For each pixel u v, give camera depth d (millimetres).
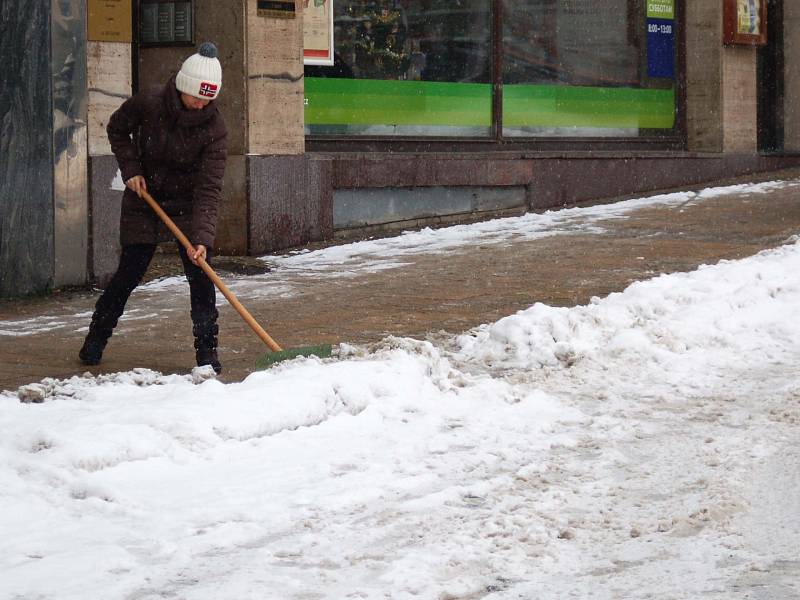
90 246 19734
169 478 8508
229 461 8938
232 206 22672
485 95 29031
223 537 7258
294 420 9930
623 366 12250
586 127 31312
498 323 13336
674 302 14805
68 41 19172
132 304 17656
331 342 14023
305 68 25375
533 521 7500
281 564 6820
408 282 18797
